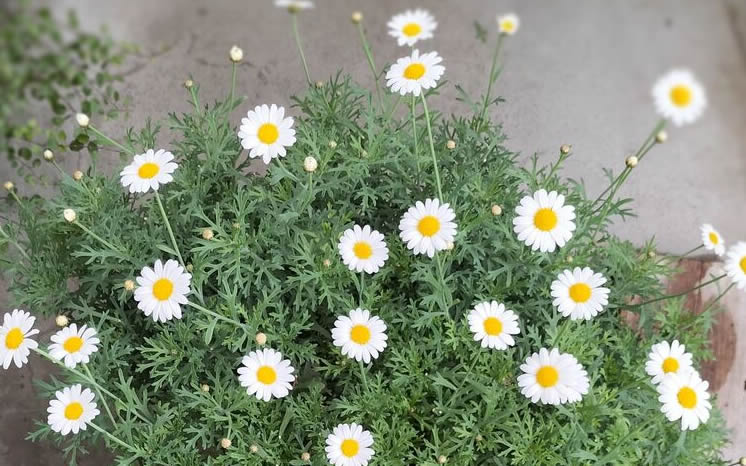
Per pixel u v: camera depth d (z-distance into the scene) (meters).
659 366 0.42
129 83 0.76
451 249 0.48
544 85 0.80
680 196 0.75
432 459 0.46
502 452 0.46
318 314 0.53
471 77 0.79
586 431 0.47
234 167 0.55
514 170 0.51
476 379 0.47
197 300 0.51
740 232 0.74
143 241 0.50
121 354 0.49
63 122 0.70
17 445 0.64
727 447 0.57
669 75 0.40
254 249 0.50
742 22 0.86
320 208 0.54
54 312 0.53
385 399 0.47
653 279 0.53
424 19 0.48
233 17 0.81
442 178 0.53
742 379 0.59
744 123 0.81
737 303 0.60
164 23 0.80
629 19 0.85
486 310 0.43
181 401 0.49
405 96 0.54
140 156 0.44
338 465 0.43
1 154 0.70
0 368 0.65
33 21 0.68
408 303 0.52
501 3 0.84
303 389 0.52
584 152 0.76
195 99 0.52
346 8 0.82
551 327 0.47
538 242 0.42
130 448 0.47
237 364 0.49
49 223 0.52
